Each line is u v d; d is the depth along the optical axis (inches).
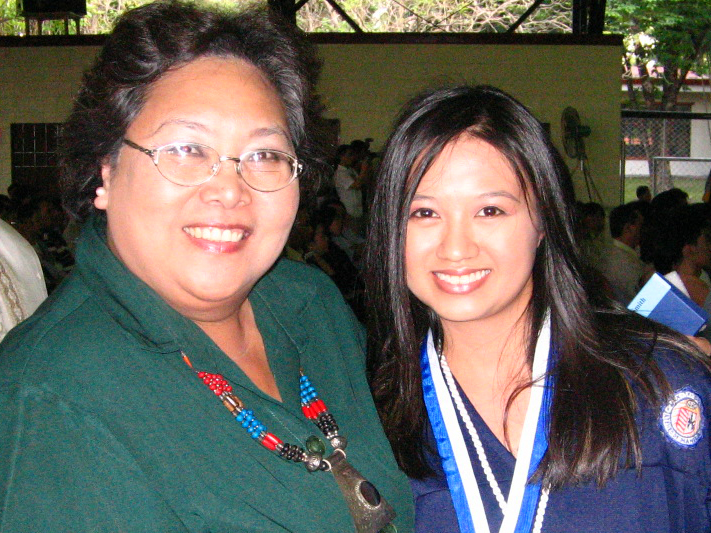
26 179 355.6
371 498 55.7
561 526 57.2
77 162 53.8
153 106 50.9
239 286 53.7
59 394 48.1
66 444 47.4
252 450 53.4
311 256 232.4
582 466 56.9
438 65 352.8
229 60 53.2
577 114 351.9
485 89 60.6
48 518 46.1
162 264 51.9
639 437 57.7
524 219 59.2
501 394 63.2
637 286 166.4
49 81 353.1
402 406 65.0
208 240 52.0
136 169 51.0
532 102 357.1
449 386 64.7
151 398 51.1
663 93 503.5
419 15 422.6
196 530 50.4
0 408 47.4
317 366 64.4
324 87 351.3
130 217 51.6
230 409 53.7
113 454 48.5
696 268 128.2
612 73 356.8
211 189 51.1
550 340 62.4
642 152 455.5
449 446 62.5
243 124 51.9
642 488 57.4
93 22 428.1
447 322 63.9
